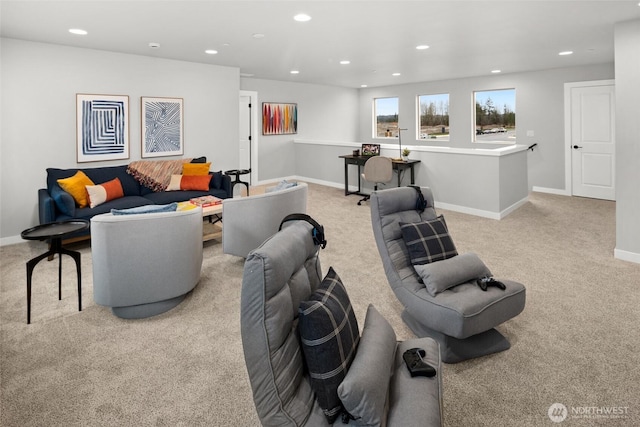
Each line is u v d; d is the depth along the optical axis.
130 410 1.85
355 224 5.28
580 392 1.94
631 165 3.67
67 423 1.76
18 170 4.58
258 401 1.30
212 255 4.06
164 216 2.68
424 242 2.54
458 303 2.12
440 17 3.66
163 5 3.29
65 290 3.21
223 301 3.01
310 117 9.24
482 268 2.45
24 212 4.65
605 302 2.90
